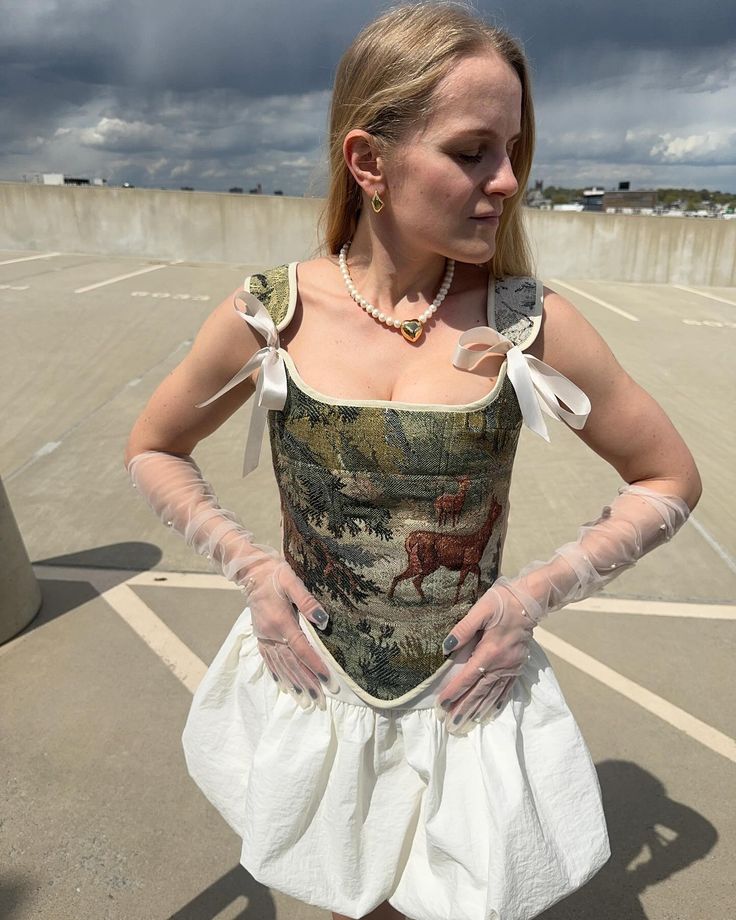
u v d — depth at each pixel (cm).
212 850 182
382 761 115
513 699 116
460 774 112
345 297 108
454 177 92
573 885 110
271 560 121
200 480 130
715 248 1273
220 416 126
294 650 115
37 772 203
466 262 101
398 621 109
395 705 111
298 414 104
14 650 253
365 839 117
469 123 89
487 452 101
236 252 1311
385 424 98
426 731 112
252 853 116
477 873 108
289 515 116
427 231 96
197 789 199
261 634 117
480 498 104
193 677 242
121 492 375
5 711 225
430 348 104
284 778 114
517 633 107
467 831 110
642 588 300
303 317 109
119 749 212
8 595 256
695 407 550
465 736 114
